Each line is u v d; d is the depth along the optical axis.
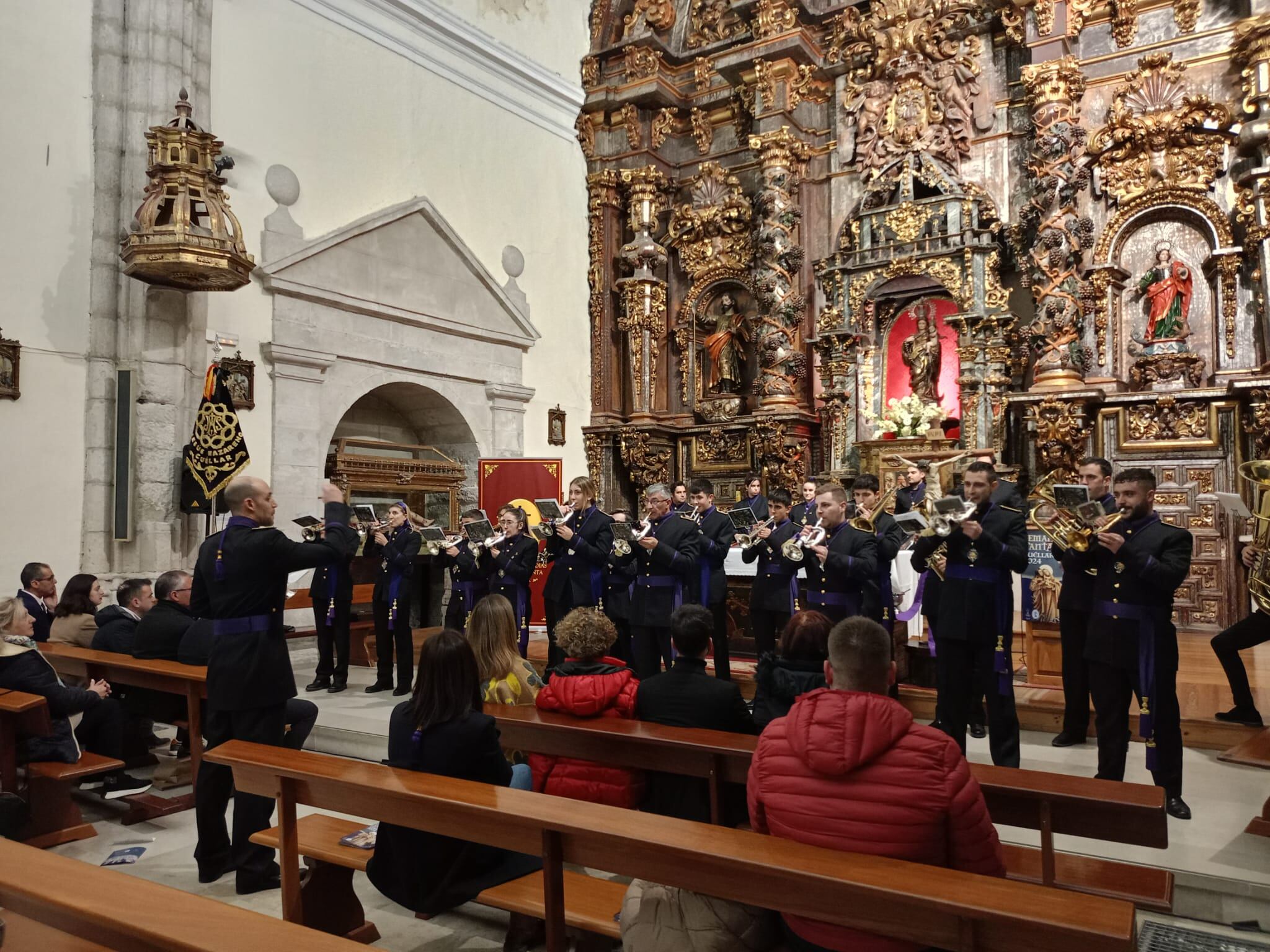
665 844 2.49
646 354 14.77
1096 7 11.85
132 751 6.20
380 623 8.20
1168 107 11.34
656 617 7.16
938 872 2.26
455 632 3.60
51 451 8.53
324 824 4.06
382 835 3.35
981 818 2.45
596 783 4.13
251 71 10.23
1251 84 10.75
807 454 13.79
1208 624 10.74
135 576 8.80
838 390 13.29
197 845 4.55
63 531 8.59
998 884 2.20
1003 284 12.85
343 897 3.72
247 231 10.06
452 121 12.83
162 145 8.55
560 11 14.81
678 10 15.52
